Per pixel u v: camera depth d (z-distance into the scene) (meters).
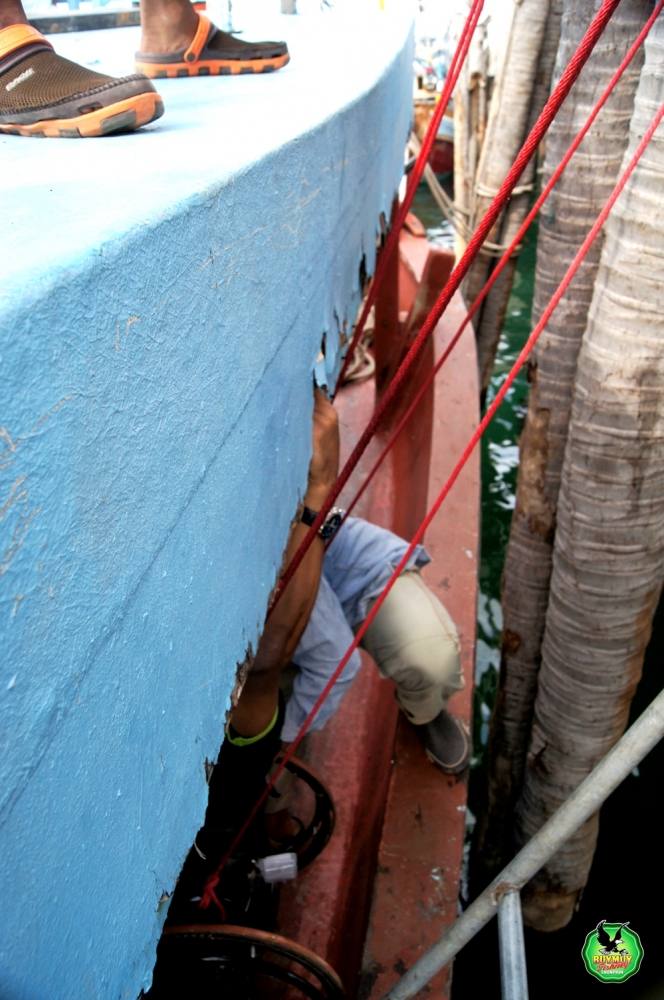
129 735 0.79
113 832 0.76
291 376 1.60
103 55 3.36
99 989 0.74
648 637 3.10
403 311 7.36
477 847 4.32
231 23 4.49
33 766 0.59
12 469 0.53
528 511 3.51
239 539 1.22
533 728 3.43
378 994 2.42
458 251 8.09
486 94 7.85
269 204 1.28
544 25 6.53
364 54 3.50
